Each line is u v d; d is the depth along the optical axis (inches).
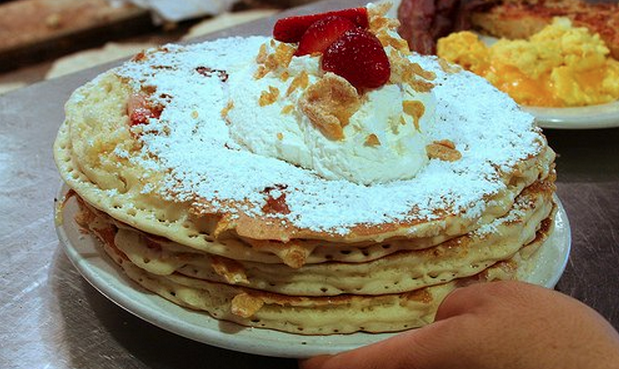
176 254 13.2
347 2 31.4
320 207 12.6
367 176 13.5
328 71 14.0
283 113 14.2
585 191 20.1
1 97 23.6
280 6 41.0
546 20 26.8
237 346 12.9
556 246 15.7
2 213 18.4
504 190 13.7
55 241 17.6
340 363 12.0
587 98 23.1
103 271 14.4
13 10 38.9
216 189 12.9
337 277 12.8
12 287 16.1
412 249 12.9
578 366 9.4
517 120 15.9
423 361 10.6
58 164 14.9
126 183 13.7
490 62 24.6
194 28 38.7
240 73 16.5
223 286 13.1
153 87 16.1
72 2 39.8
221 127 15.0
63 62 35.6
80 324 15.2
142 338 14.9
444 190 13.3
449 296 11.4
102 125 14.8
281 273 12.8
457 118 15.8
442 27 26.5
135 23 38.6
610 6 28.0
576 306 10.3
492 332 10.1
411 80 14.8
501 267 13.9
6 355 14.3
